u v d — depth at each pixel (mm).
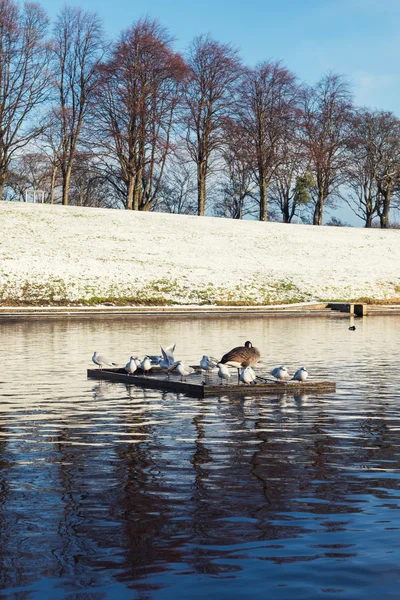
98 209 62031
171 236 54969
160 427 10586
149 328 29578
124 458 8820
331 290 45969
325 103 68875
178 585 5348
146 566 5680
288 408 12180
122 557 5848
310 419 11219
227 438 9883
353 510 6938
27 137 61875
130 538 6234
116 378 15445
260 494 7414
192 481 7859
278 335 26891
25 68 59594
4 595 5195
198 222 61625
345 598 5145
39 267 42844
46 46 59906
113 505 7074
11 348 21656
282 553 5918
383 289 47688
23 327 29562
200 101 63312
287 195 80750
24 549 6008
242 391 13820
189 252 50875
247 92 64250
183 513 6840
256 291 44188
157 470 8289
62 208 60906
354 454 9055
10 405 12367
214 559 5805
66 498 7281
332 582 5391
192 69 61688
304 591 5250
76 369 17156
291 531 6395
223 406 12375
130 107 58906
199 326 30906
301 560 5781
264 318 36875
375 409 12094
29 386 14539
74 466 8453
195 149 65562
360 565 5688
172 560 5781
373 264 53312
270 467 8422
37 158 68375
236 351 15391
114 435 10055
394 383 15078
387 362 18734
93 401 12820
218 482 7832
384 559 5797
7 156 62781
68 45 61594
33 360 18750
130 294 41219
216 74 62375
